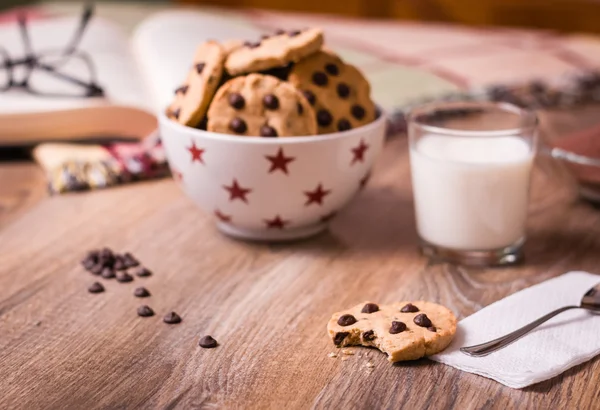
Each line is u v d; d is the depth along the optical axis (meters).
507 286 0.79
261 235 0.86
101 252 0.83
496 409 0.67
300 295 0.78
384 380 0.69
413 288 0.79
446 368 0.70
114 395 0.69
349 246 0.85
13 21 1.29
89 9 1.21
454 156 0.81
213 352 0.72
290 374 0.70
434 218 0.82
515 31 1.54
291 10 1.90
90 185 0.96
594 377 0.70
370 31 1.48
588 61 1.32
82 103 1.02
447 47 1.37
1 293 0.79
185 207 0.93
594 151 0.91
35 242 0.86
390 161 1.02
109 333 0.74
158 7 1.68
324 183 0.82
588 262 0.83
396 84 1.19
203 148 0.81
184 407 0.68
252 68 0.81
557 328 0.73
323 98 0.82
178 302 0.78
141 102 1.05
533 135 0.81
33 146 1.03
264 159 0.80
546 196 0.94
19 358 0.72
